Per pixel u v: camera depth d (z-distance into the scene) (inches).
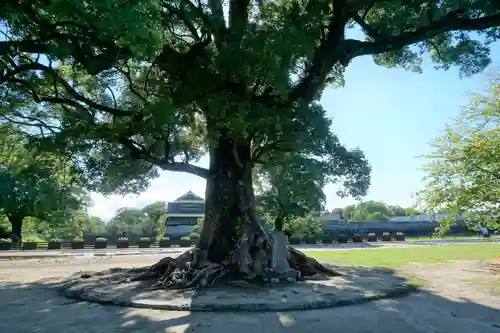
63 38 333.4
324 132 440.1
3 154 498.3
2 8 292.8
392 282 442.9
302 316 299.9
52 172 510.0
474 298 371.6
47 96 461.7
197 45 438.0
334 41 469.7
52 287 478.3
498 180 579.5
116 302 352.2
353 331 259.4
